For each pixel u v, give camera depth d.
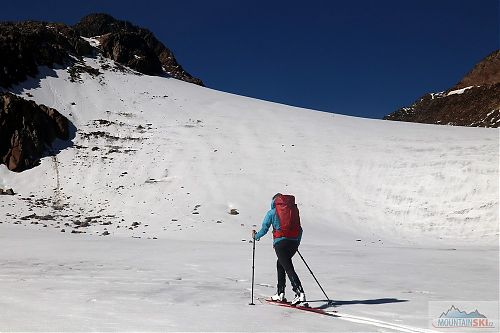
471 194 31.83
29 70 54.69
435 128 52.84
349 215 32.47
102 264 12.66
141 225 29.03
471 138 43.69
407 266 13.02
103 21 110.06
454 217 30.27
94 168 38.78
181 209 32.12
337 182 36.88
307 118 55.91
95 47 74.81
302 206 33.38
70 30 75.69
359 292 8.52
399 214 31.84
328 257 15.45
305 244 22.34
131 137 45.34
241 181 36.81
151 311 6.15
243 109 58.22
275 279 10.43
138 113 52.25
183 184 36.28
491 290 8.76
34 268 11.55
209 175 37.62
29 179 36.66
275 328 5.33
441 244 26.86
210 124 50.34
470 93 140.50
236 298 7.61
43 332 4.63
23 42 56.59
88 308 6.20
